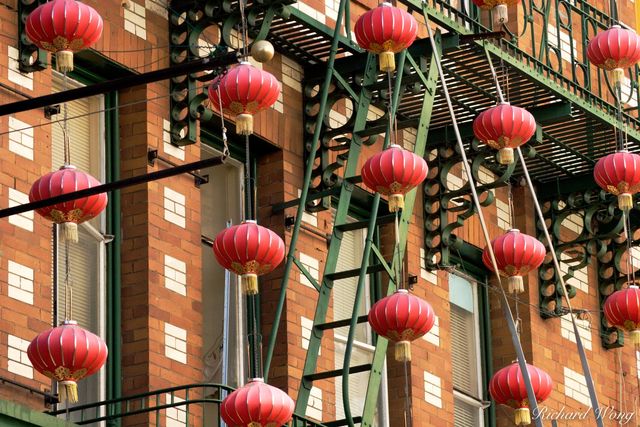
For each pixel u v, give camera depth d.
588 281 37.72
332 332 32.41
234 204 31.91
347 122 32.38
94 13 25.98
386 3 30.16
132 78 23.66
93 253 29.33
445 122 34.75
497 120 31.70
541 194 36.97
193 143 30.31
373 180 29.77
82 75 29.73
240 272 27.61
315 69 32.88
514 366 31.70
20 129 28.06
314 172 32.28
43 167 28.28
